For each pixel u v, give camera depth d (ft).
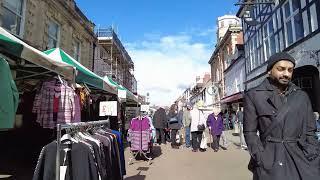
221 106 110.83
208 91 136.05
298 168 8.54
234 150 40.78
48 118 20.06
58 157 10.46
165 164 31.12
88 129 15.05
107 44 82.58
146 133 33.58
